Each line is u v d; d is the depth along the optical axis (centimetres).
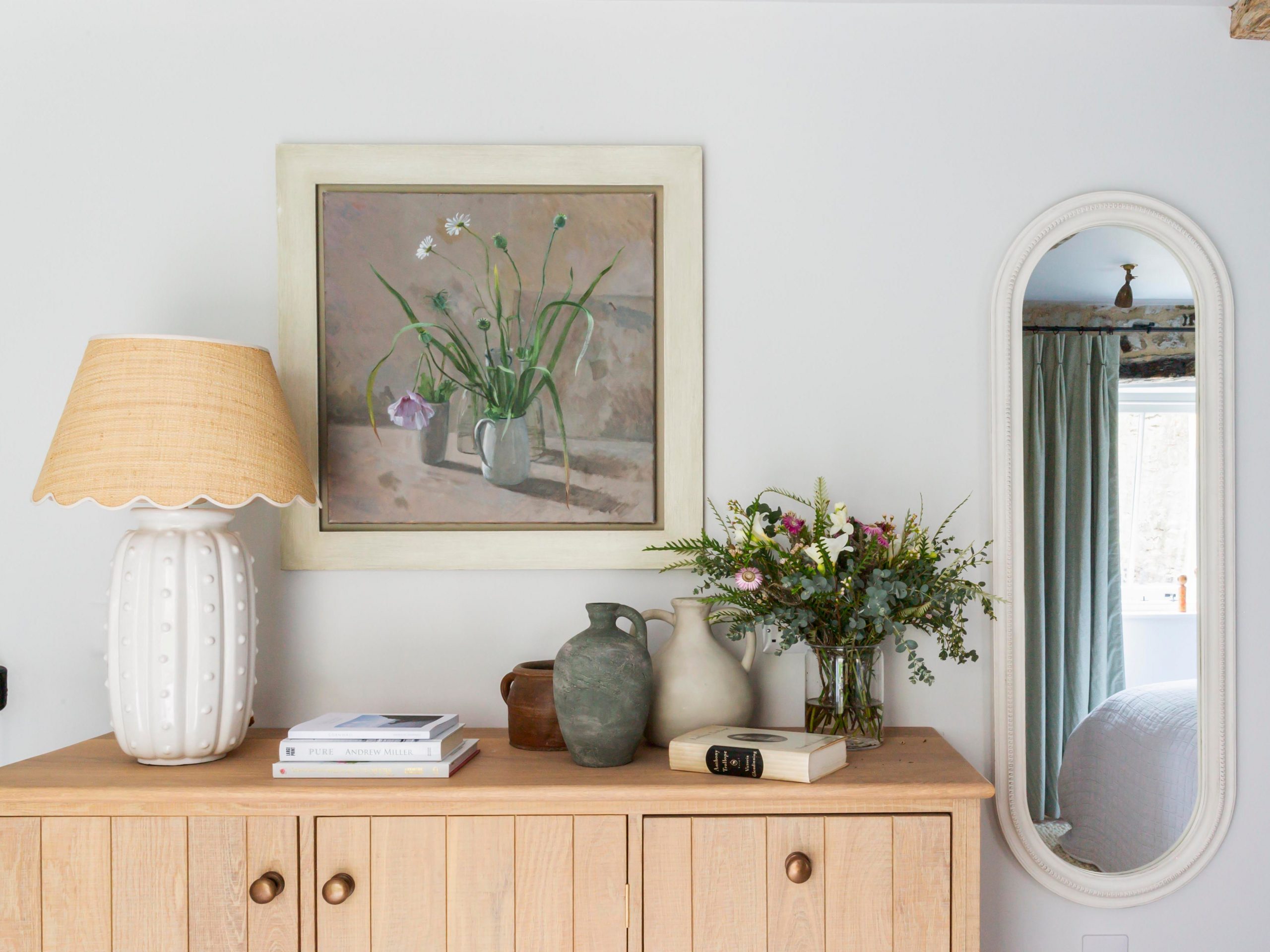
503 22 183
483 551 180
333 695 181
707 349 183
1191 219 182
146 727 145
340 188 181
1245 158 184
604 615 153
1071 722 179
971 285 183
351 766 143
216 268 182
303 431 179
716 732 156
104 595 180
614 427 181
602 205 182
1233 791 179
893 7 184
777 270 183
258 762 152
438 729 149
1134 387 181
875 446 183
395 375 180
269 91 182
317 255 180
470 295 181
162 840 138
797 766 139
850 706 160
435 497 180
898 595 154
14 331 181
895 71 184
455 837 139
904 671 182
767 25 184
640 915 139
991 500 182
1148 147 185
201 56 182
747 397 183
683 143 183
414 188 181
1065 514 180
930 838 140
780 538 184
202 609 146
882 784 139
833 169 183
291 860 138
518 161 181
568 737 148
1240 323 183
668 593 182
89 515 180
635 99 183
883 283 183
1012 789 178
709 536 182
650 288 182
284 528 178
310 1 183
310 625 180
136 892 138
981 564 176
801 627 161
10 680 179
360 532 179
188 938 138
